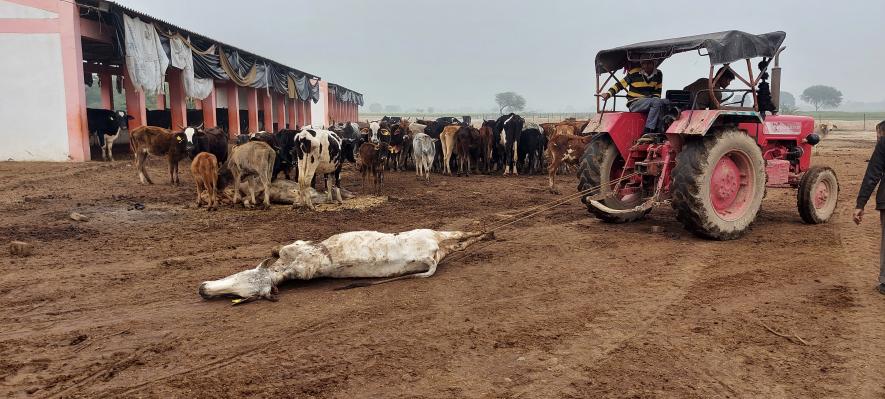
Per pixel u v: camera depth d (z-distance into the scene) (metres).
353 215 10.34
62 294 5.73
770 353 4.11
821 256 6.77
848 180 14.70
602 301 5.32
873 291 5.43
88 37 19.59
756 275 6.04
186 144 13.77
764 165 7.96
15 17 18.17
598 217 8.80
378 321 4.89
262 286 5.47
